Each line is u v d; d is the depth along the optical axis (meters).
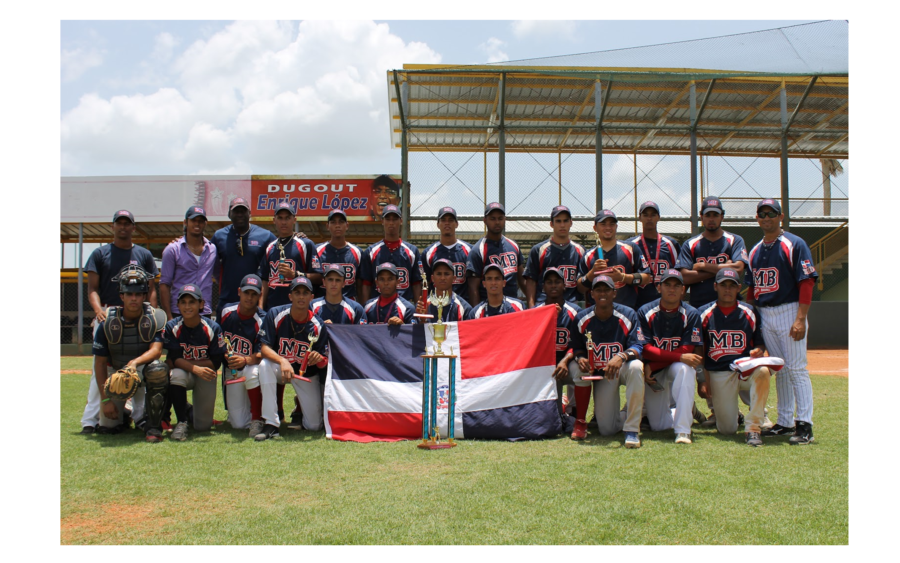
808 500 3.75
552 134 15.62
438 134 15.12
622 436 5.74
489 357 5.86
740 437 5.67
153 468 4.60
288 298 6.74
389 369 5.91
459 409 5.68
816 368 11.77
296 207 17.66
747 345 5.73
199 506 3.74
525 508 3.63
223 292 6.78
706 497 3.81
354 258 7.10
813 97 15.16
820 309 16.88
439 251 7.10
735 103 15.37
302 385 6.05
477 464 4.66
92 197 17.88
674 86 14.67
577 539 3.16
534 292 6.86
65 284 20.16
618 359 5.40
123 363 5.73
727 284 5.61
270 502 3.80
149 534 3.29
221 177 17.73
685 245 6.69
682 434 5.46
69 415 6.87
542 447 5.26
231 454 5.04
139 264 6.34
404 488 4.04
